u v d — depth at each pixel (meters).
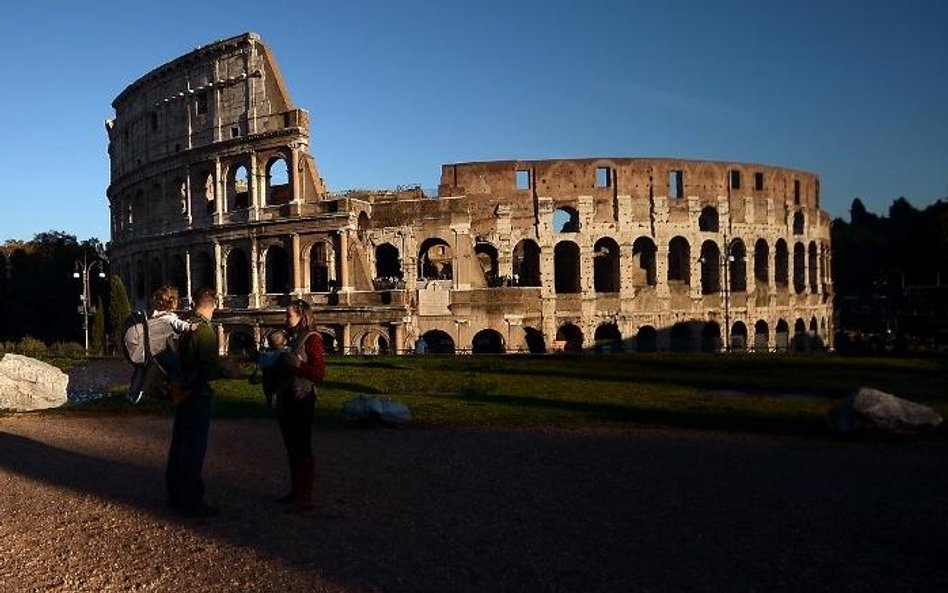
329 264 74.19
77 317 123.25
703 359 49.22
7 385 33.81
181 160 84.12
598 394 34.00
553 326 79.69
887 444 21.88
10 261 131.12
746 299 87.81
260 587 10.83
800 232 95.44
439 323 76.25
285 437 15.23
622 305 81.62
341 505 15.44
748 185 89.00
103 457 21.84
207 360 14.95
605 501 15.63
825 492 16.20
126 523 14.41
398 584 10.85
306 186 76.31
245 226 78.12
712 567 11.48
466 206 77.56
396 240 78.31
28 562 12.28
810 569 11.38
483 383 38.69
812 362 45.97
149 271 90.00
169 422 29.12
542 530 13.52
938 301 125.06
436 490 16.75
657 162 83.81
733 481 17.38
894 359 47.25
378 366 48.81
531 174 81.81
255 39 78.06
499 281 81.12
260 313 76.31
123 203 97.31
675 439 23.09
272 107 77.12
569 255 88.19
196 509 14.69
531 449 21.69
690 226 84.69
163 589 10.91
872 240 153.38
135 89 91.31
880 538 12.89
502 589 10.62
